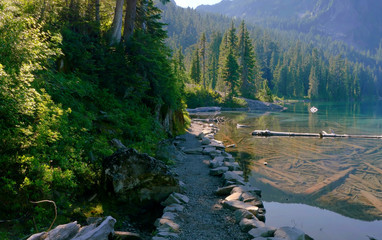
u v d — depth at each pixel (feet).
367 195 34.83
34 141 22.04
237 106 212.43
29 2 40.37
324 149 62.80
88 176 25.08
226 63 213.66
